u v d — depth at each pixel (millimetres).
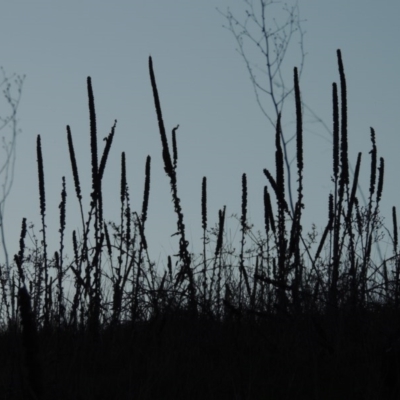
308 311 7512
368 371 6898
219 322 8273
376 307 7973
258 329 7887
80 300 8516
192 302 8344
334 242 8227
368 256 8555
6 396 6586
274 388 6836
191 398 6715
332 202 8922
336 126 8438
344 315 7941
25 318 5285
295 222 7793
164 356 7512
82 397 6719
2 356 7391
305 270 8227
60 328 8352
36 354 5316
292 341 7707
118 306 8555
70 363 7289
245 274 8625
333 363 7238
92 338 8148
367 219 8633
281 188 8227
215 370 7316
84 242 8703
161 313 8516
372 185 8953
